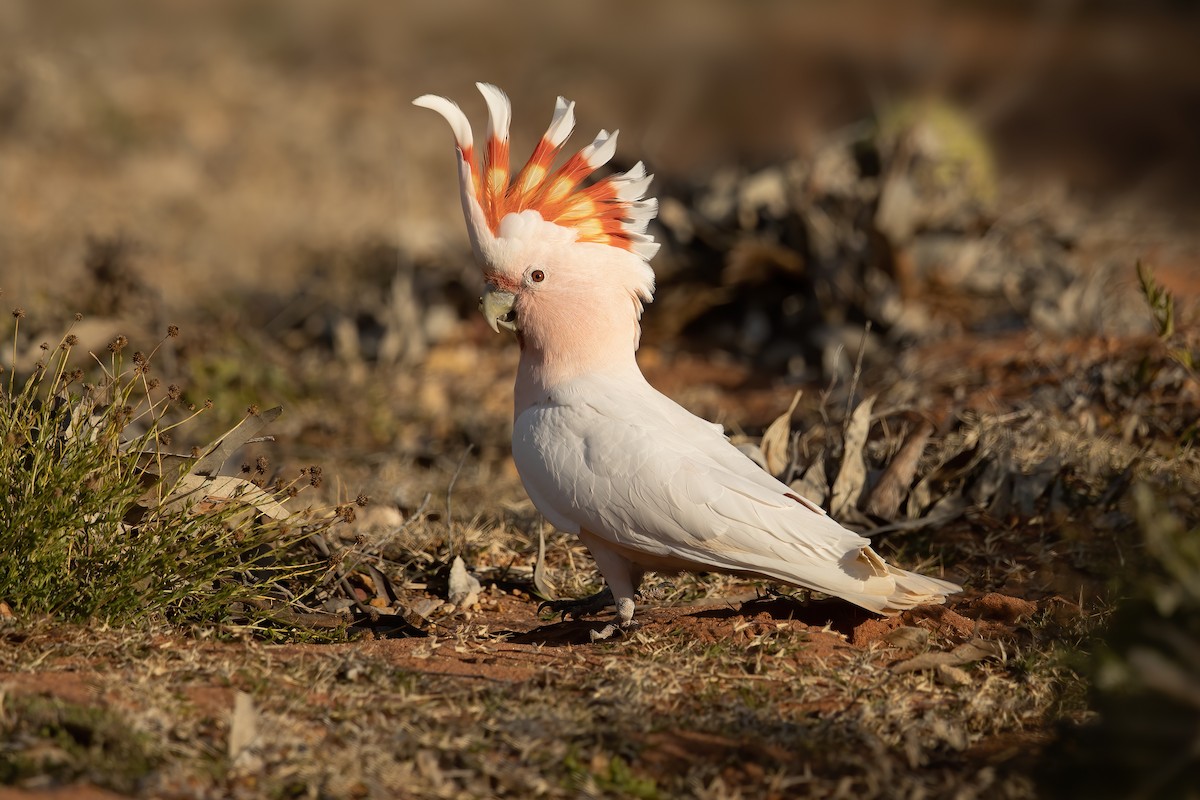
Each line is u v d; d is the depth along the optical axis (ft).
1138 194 90.74
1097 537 32.73
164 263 76.95
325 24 151.53
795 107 137.18
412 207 90.94
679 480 25.53
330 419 52.37
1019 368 48.70
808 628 26.81
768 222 63.46
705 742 21.43
